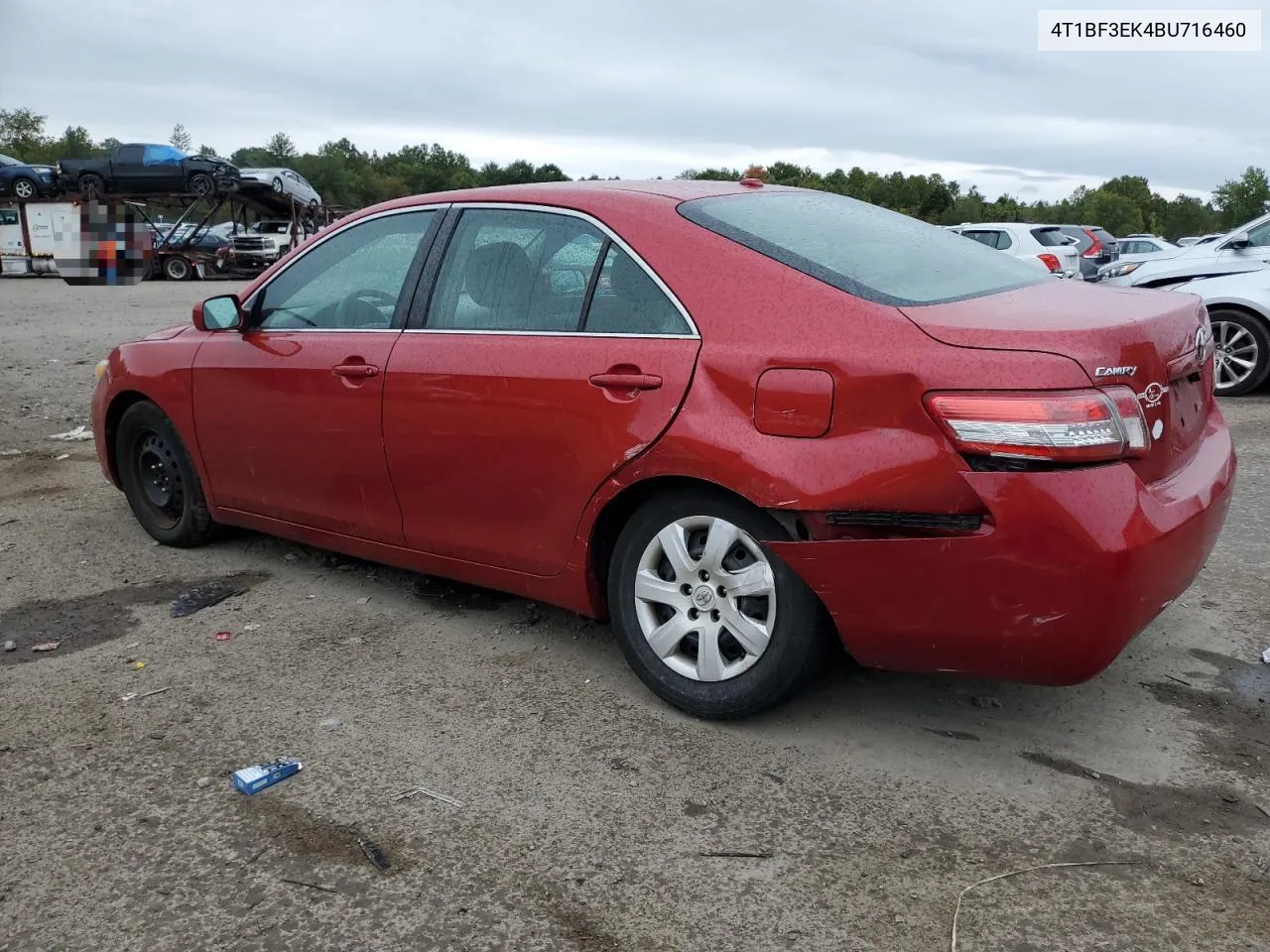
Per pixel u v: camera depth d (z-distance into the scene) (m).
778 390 2.86
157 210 31.50
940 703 3.35
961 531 2.64
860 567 2.78
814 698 3.39
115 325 15.73
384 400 3.82
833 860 2.55
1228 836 2.62
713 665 3.17
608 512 3.33
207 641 3.96
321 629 4.06
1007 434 2.55
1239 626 3.90
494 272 3.65
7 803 2.87
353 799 2.86
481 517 3.65
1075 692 3.40
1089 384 2.56
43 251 30.12
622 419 3.16
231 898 2.45
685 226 3.25
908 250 3.44
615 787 2.89
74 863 2.60
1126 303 3.11
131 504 5.25
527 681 3.57
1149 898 2.39
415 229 3.96
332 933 2.33
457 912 2.39
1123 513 2.58
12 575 4.75
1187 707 3.29
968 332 2.68
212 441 4.61
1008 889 2.44
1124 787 2.85
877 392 2.71
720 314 3.05
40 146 101.19
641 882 2.49
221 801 2.86
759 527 2.96
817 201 3.81
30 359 11.93
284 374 4.20
